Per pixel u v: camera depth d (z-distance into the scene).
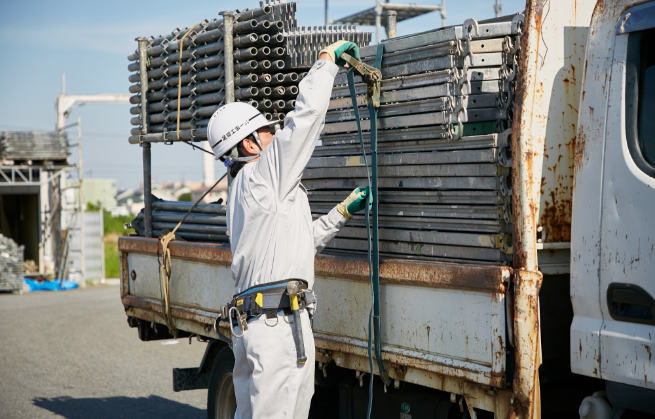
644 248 2.15
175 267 4.53
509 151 2.47
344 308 3.15
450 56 2.58
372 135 2.94
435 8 10.48
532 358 2.26
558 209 2.49
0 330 11.65
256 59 4.10
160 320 4.76
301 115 2.66
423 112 2.72
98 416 6.19
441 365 2.59
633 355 2.16
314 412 3.68
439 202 2.72
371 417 3.21
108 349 9.77
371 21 11.92
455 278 2.51
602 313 2.29
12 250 18.78
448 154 2.64
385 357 2.87
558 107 2.50
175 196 80.44
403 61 2.82
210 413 4.24
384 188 2.98
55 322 12.58
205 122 4.34
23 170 22.94
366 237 3.11
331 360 3.33
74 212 22.05
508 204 2.46
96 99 23.06
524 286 2.29
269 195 2.76
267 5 3.89
